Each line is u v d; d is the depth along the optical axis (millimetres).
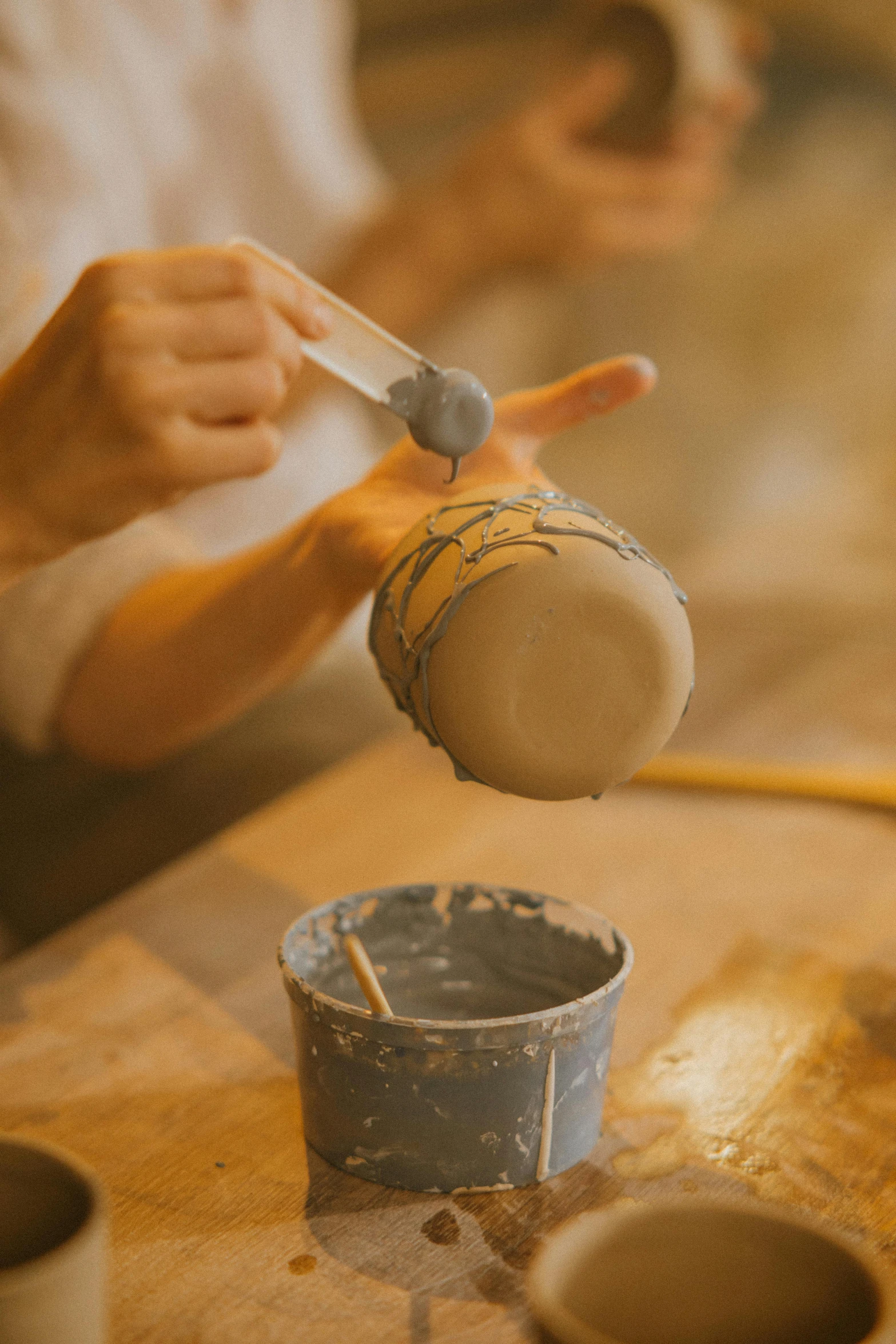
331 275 1457
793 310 3576
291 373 567
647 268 3666
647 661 476
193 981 701
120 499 580
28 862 1152
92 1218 350
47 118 1240
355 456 1729
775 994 681
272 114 1599
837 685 1200
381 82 3014
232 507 1521
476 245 1341
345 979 596
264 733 1292
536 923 596
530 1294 341
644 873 831
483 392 529
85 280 545
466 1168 510
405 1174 516
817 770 979
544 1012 494
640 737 488
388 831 908
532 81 2906
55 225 1239
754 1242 357
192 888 822
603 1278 360
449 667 475
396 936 608
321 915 579
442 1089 498
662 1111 576
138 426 540
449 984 609
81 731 977
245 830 912
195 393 541
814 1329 354
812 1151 546
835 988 687
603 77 1240
